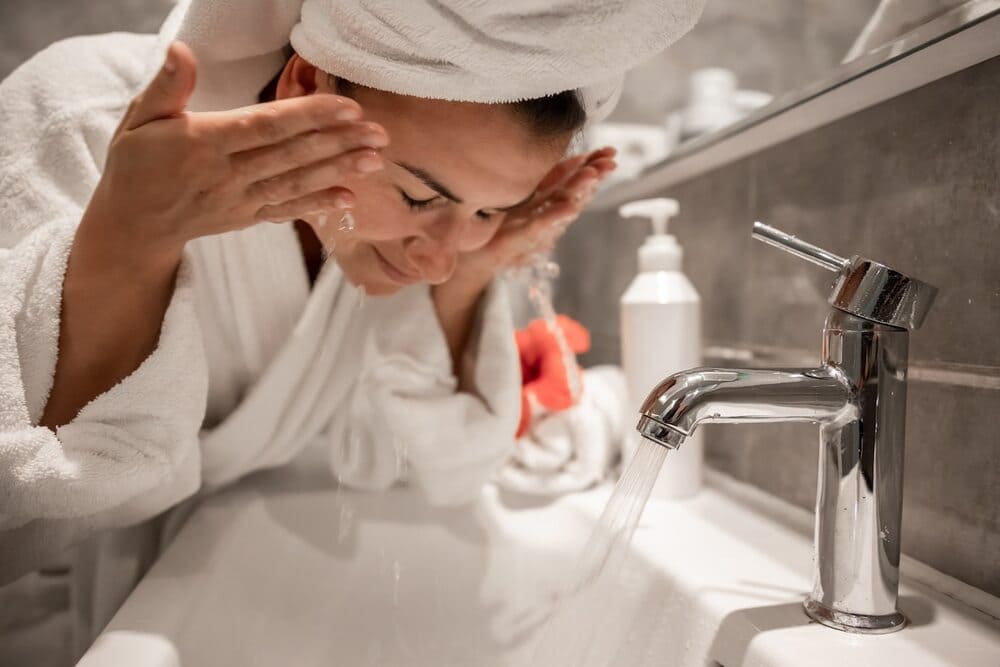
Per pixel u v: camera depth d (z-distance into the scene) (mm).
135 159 395
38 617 765
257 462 708
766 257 683
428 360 695
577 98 461
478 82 406
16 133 588
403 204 477
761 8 898
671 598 524
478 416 700
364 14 404
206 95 527
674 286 718
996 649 408
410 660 586
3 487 455
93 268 456
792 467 653
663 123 1056
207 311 631
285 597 602
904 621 442
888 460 436
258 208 419
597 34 392
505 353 716
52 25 1016
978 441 458
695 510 687
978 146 456
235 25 481
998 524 444
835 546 442
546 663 475
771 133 631
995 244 444
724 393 412
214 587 515
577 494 753
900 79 487
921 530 506
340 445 723
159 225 427
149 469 507
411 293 709
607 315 1061
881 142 539
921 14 504
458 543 706
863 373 432
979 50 433
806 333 624
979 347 457
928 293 419
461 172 445
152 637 417
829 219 597
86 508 491
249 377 670
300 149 381
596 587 467
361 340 695
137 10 1027
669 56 1031
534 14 383
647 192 929
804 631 433
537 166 468
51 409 502
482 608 656
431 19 389
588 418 773
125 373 511
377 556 688
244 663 501
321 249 692
